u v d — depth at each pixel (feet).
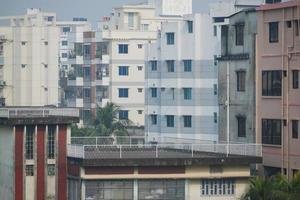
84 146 316.60
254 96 355.56
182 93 519.19
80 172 309.01
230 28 374.63
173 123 523.70
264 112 350.43
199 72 511.40
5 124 319.06
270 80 348.59
